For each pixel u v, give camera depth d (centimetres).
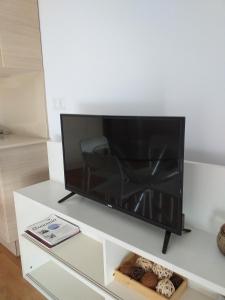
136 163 117
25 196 163
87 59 166
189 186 120
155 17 130
